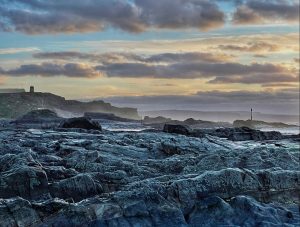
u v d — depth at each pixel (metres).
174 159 40.34
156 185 30.05
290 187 32.94
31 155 38.31
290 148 47.19
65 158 39.84
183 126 71.44
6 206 25.66
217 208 28.52
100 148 45.34
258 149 41.47
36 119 166.00
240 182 31.73
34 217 25.84
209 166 37.75
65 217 25.81
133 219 26.77
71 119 85.25
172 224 27.17
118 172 34.84
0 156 36.75
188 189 30.16
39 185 30.31
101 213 26.44
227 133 80.75
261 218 27.81
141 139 55.38
